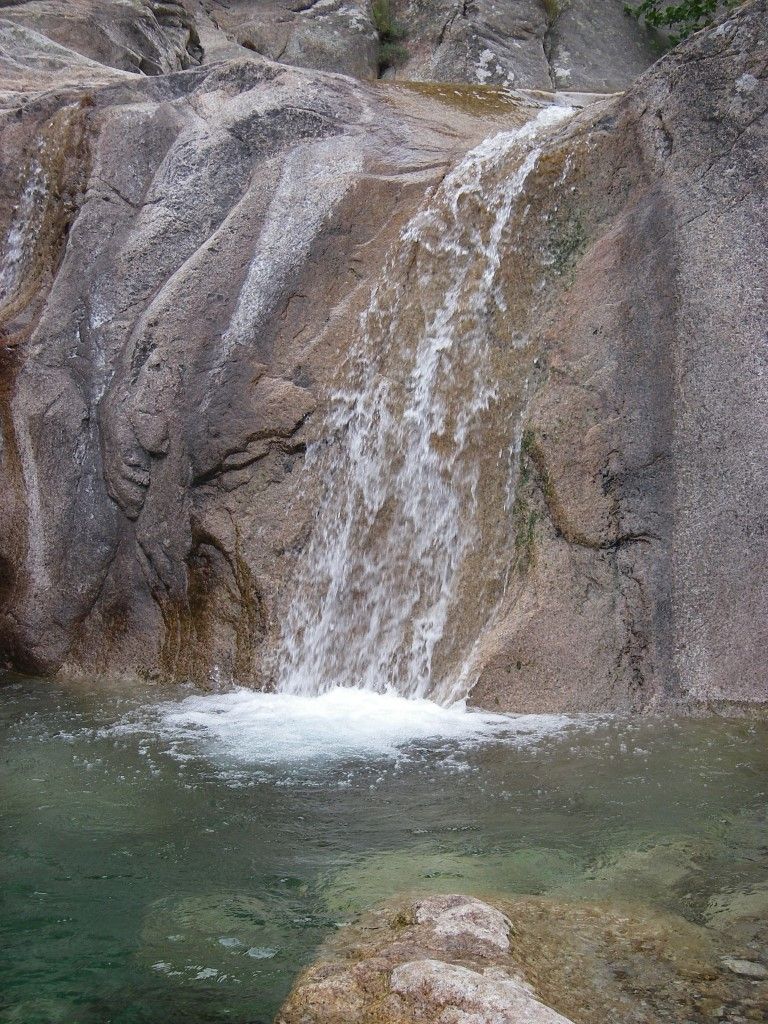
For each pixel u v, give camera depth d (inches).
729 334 241.6
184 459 296.5
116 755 215.6
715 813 177.3
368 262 307.4
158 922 143.4
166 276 318.7
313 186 316.8
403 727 232.2
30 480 306.7
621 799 184.4
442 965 119.5
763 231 241.8
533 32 637.9
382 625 271.7
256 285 305.4
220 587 289.6
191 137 331.3
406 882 152.6
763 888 148.1
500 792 189.2
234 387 296.4
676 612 241.0
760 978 124.0
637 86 265.4
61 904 149.4
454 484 270.2
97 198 325.7
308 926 140.6
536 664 242.2
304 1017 117.4
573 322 259.0
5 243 345.1
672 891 147.6
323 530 285.7
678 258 248.1
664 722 229.8
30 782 199.8
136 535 302.2
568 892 147.7
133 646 299.7
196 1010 122.3
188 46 599.2
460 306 283.6
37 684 289.4
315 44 641.0
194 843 169.8
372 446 285.4
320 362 297.6
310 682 274.8
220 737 228.1
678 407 244.2
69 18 510.3
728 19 252.7
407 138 335.6
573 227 271.4
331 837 170.9
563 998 119.3
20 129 350.0
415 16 658.2
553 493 250.1
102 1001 124.6
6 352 313.3
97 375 312.8
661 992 120.9
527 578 249.9
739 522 237.8
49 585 302.7
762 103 244.7
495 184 288.0
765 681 232.8
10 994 126.6
